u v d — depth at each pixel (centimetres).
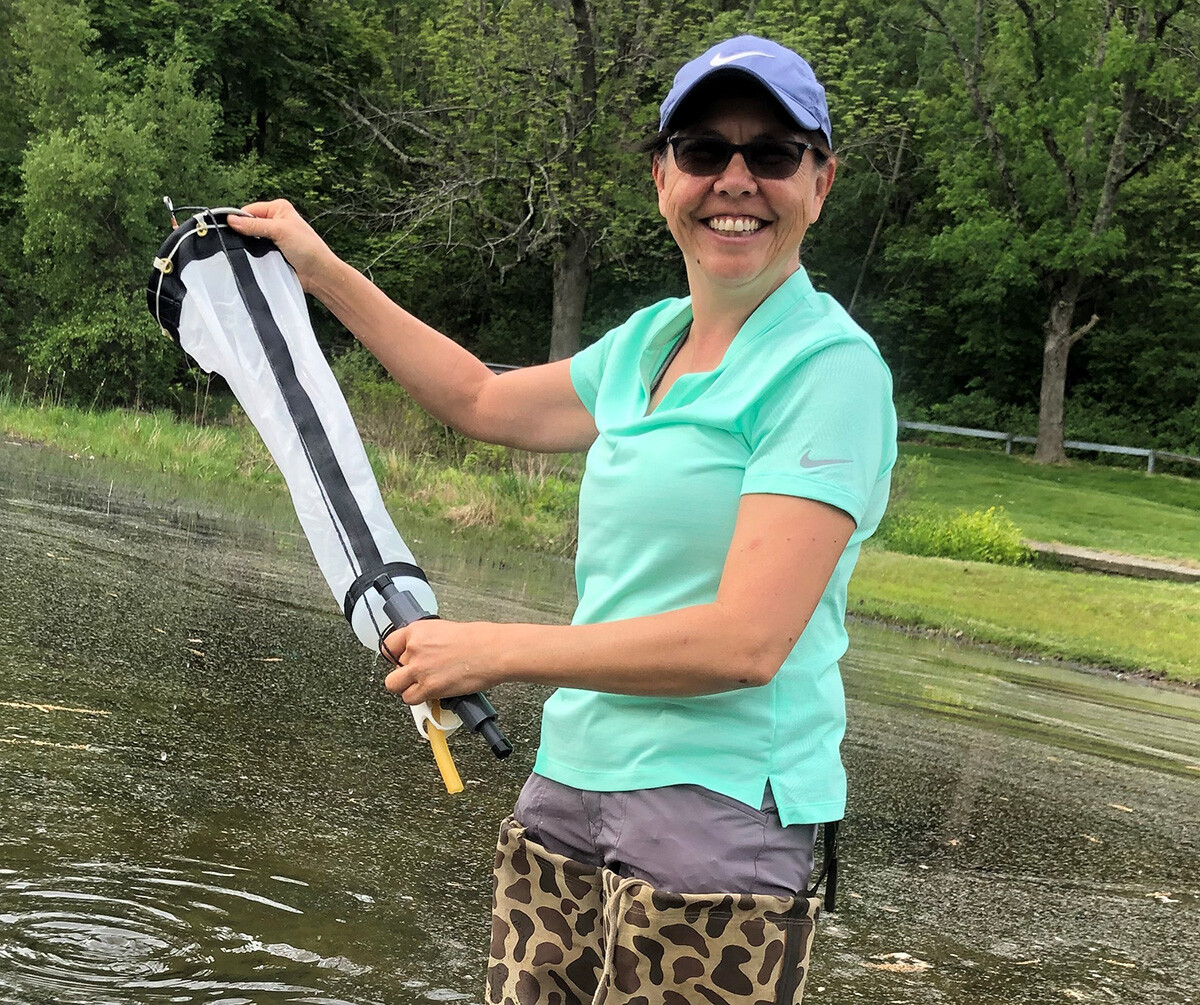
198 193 2172
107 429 1570
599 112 2259
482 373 210
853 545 166
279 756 410
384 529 177
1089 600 1230
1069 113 2625
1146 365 3200
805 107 164
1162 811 511
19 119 2350
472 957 279
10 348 2138
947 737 602
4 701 421
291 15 2822
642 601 162
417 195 2375
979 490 2320
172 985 244
